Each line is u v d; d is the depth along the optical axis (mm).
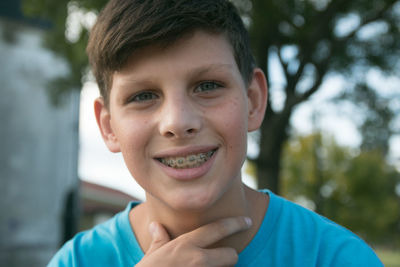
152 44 955
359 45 6664
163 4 972
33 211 6152
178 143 960
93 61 1153
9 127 6055
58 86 5773
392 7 6168
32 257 6070
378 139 7453
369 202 19359
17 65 6172
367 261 1101
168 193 988
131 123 1011
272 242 1169
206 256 1027
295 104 6602
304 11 6008
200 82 975
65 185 6547
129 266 1216
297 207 1281
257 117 1206
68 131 6641
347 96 7121
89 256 1273
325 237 1165
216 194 981
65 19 5352
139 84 981
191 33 959
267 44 6355
